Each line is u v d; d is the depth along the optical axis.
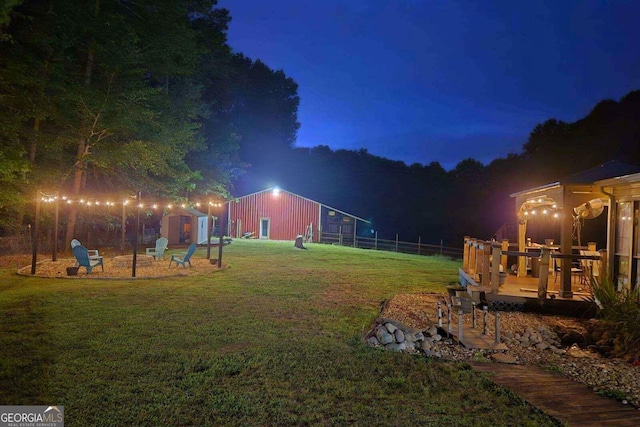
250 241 30.38
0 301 8.66
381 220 46.38
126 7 20.47
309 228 34.59
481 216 45.00
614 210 9.12
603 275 8.67
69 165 19.11
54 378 4.74
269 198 35.56
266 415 4.02
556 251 12.09
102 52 17.89
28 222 20.77
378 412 4.16
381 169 57.06
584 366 5.89
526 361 6.16
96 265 12.84
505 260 13.22
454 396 4.62
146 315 7.73
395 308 9.09
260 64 49.12
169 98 23.08
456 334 7.26
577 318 8.76
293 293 10.49
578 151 34.44
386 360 5.69
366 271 15.79
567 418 4.13
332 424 3.89
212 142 32.16
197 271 13.80
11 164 14.09
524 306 9.18
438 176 54.72
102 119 18.28
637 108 32.09
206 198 32.12
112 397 4.30
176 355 5.59
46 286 10.62
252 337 6.54
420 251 31.58
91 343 5.98
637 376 5.46
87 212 21.77
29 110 16.05
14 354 5.48
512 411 4.27
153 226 32.59
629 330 6.68
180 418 3.92
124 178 21.62
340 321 7.78
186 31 21.42
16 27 16.38
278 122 52.34
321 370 5.24
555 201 9.84
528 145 41.50
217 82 34.06
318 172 56.56
